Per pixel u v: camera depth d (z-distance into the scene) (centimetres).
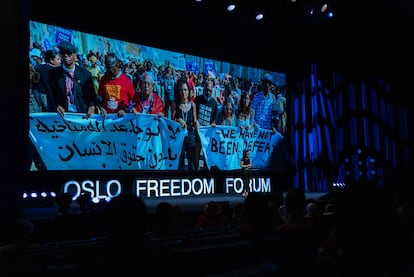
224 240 314
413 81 1742
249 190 1385
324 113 1694
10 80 724
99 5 1195
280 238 293
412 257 234
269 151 1548
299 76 1666
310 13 1419
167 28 1322
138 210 258
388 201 241
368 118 1764
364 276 229
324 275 253
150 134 1257
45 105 1070
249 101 1498
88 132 1140
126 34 1247
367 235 230
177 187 1338
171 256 247
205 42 1409
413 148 1819
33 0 1080
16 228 367
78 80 1129
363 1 1476
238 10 1365
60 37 1107
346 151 1739
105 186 1196
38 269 249
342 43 1627
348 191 241
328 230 323
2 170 704
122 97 1205
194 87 1361
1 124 709
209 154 1386
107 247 259
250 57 1529
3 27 722
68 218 677
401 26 1578
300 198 382
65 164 1097
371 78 1772
